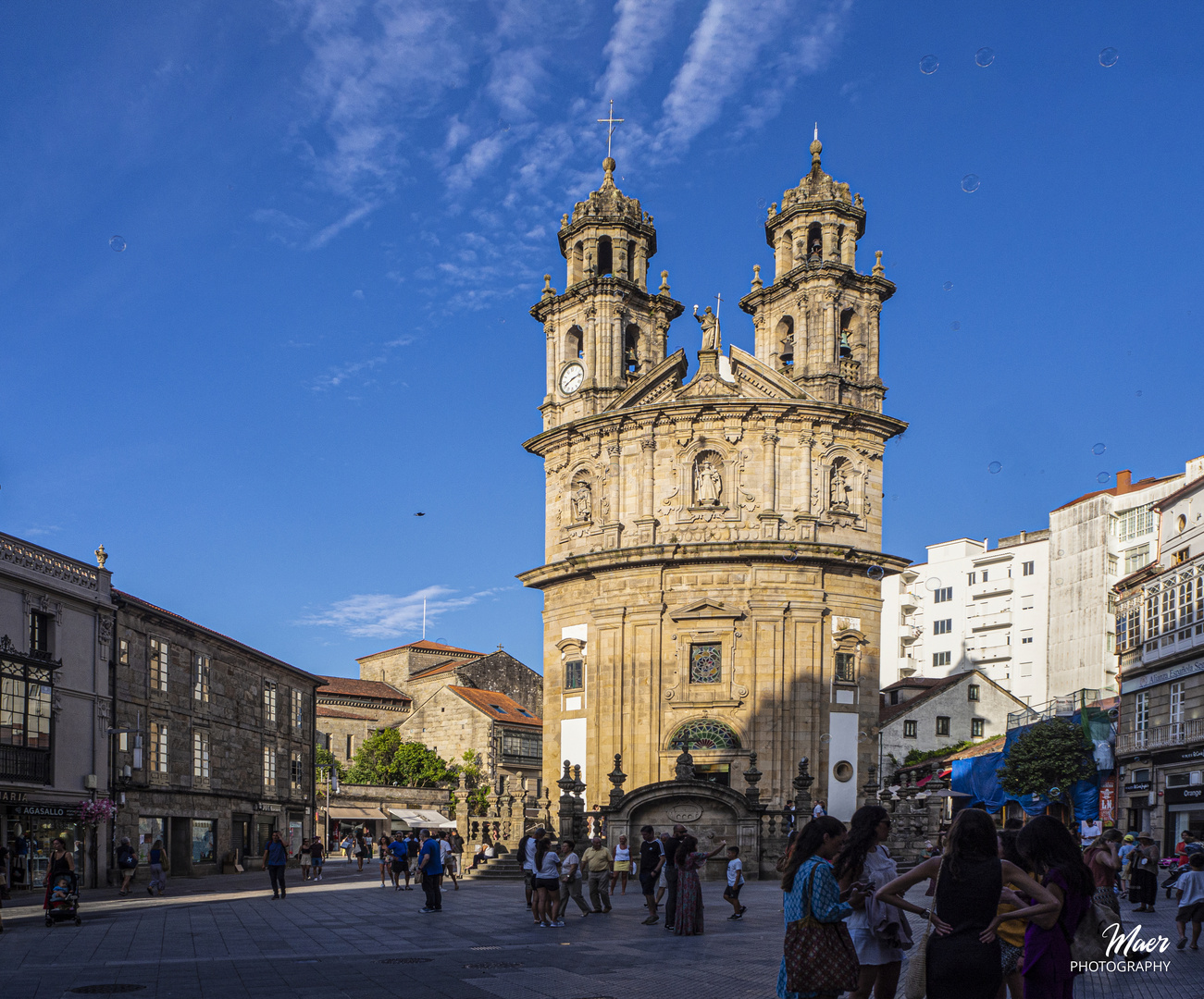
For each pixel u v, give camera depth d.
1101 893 18.11
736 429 57.09
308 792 71.44
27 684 40.62
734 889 27.31
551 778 59.47
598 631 57.56
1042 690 95.88
